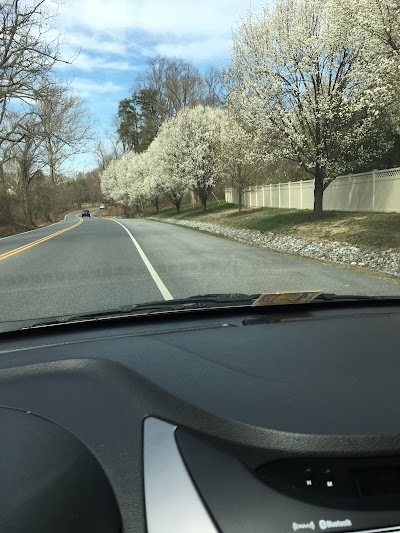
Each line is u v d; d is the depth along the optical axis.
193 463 1.48
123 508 1.42
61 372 2.38
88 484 1.51
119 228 28.77
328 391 1.80
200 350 2.49
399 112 13.77
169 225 31.30
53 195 63.31
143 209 72.81
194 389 1.86
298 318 3.35
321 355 2.30
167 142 42.72
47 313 6.75
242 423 1.54
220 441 1.54
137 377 2.09
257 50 18.23
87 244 17.80
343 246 13.20
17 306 7.34
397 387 1.84
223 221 28.02
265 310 3.84
